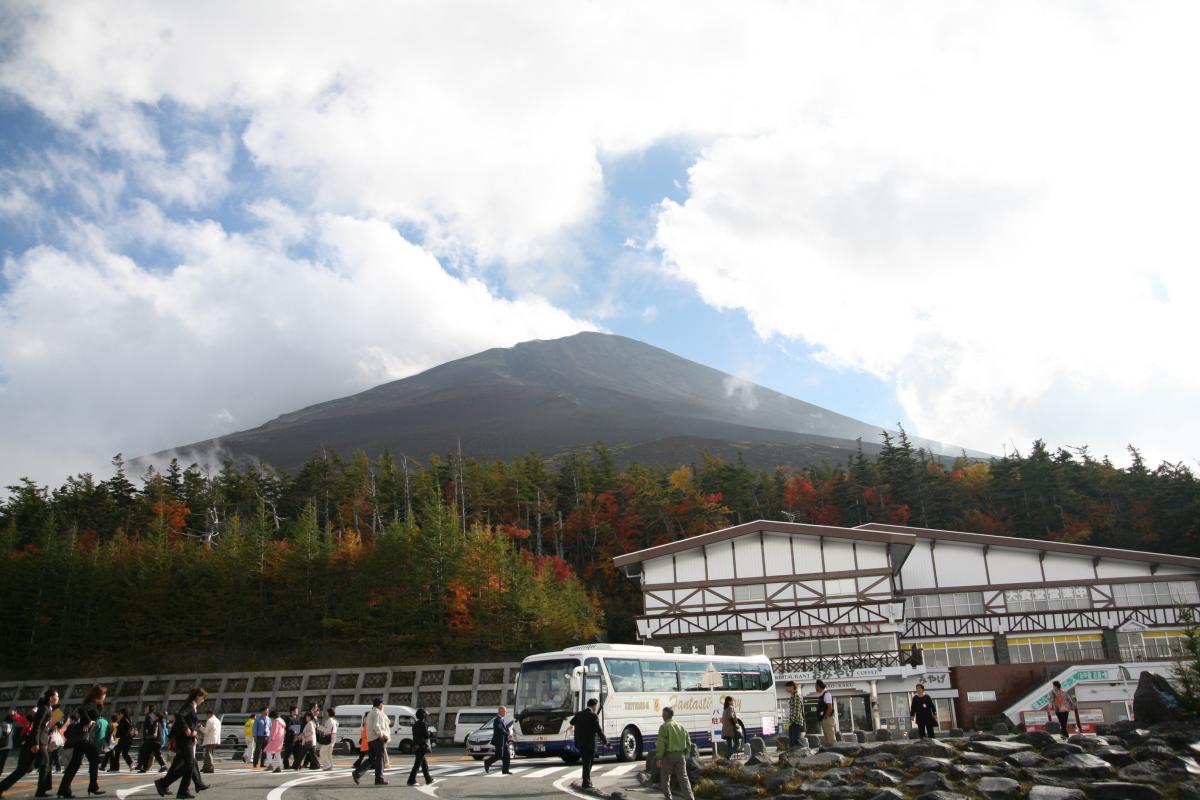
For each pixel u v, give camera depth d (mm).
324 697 58531
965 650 50156
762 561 49250
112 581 69562
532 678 27359
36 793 16438
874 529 53031
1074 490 89125
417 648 61750
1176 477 81625
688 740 16500
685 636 48500
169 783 15734
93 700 17094
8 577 69375
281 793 18000
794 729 23656
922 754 17438
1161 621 49000
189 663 64438
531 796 17797
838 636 46969
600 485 97562
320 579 68750
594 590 78500
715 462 112750
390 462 111312
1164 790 14109
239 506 101500
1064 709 24797
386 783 20422
